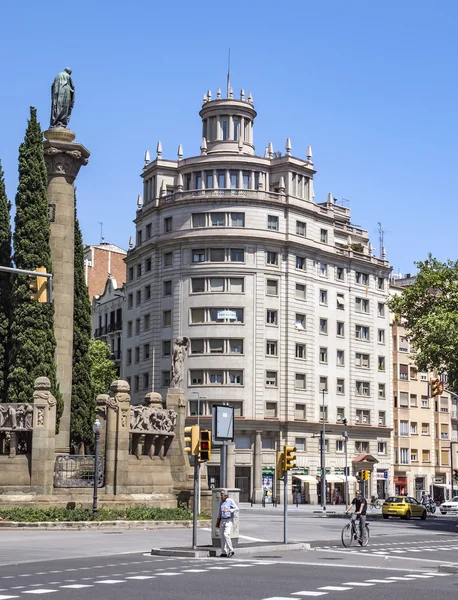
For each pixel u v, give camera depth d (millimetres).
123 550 27172
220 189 90500
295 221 92812
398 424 106188
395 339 107812
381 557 26812
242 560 24516
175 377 48594
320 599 15789
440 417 113000
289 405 89812
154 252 93625
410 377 109188
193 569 21484
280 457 30312
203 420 86938
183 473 46438
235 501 28797
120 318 107500
